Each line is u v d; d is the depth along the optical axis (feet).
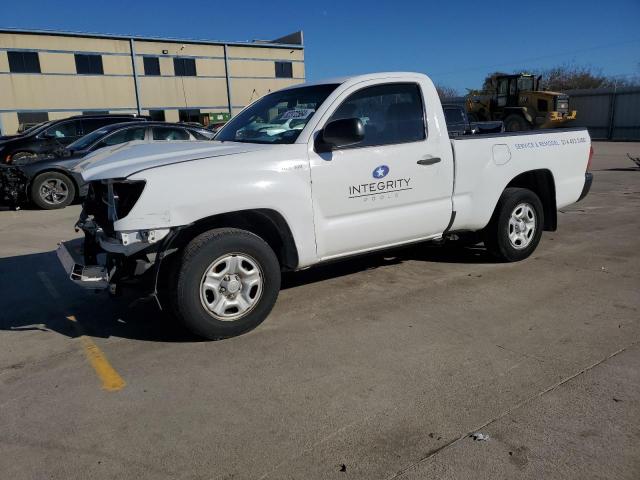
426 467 8.46
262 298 13.58
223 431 9.59
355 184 14.67
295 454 8.89
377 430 9.46
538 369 11.43
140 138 36.68
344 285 17.34
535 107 95.50
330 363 12.01
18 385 11.48
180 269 12.51
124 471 8.63
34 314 15.69
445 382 11.02
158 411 10.30
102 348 13.21
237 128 16.65
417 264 19.44
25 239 26.14
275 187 13.34
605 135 111.75
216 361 12.28
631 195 34.68
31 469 8.73
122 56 148.56
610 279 17.25
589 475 8.16
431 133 16.11
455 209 16.89
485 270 18.52
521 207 18.85
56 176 35.19
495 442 9.00
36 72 138.00
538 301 15.43
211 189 12.54
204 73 161.89
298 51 177.58
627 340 12.71
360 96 15.10
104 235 13.05
